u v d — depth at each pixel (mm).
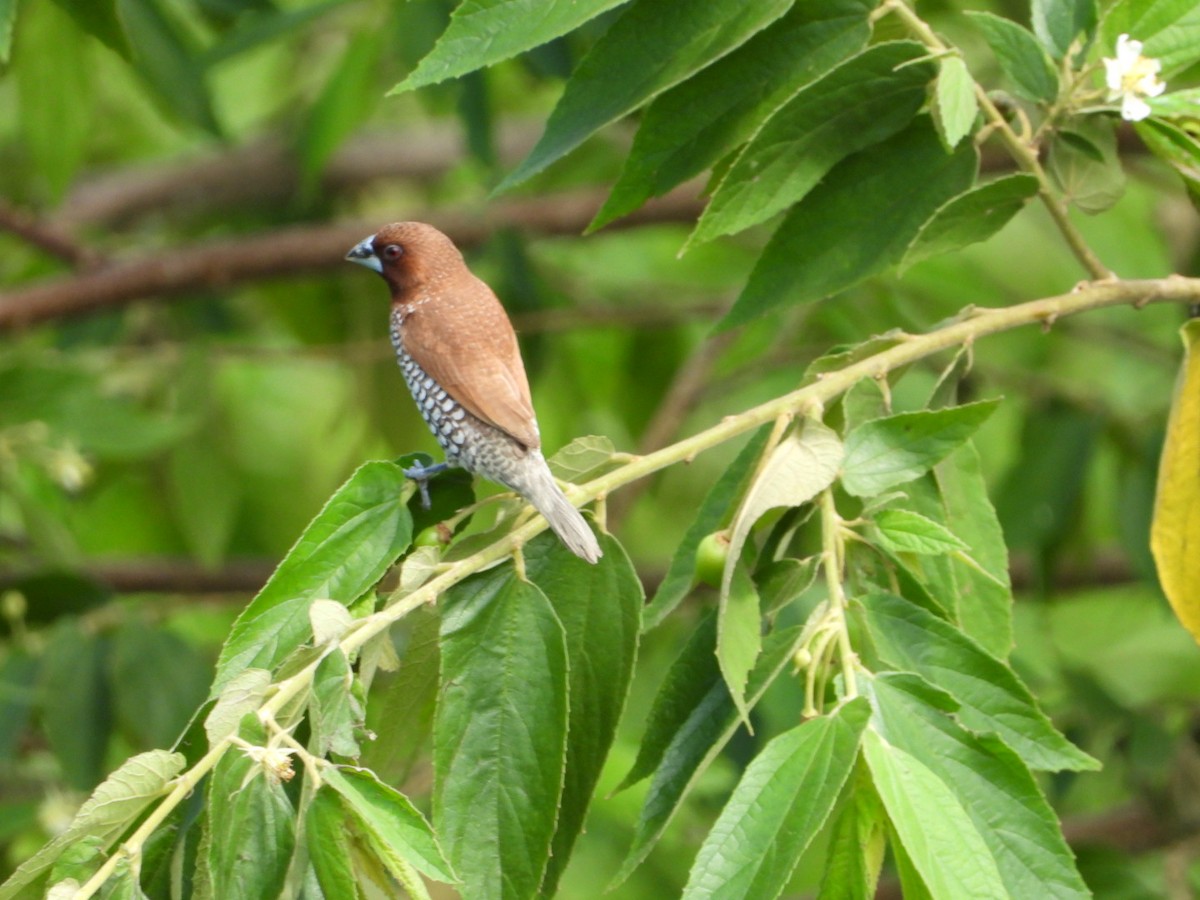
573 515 6277
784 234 7293
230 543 17984
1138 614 16453
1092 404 14531
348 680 5664
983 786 5695
